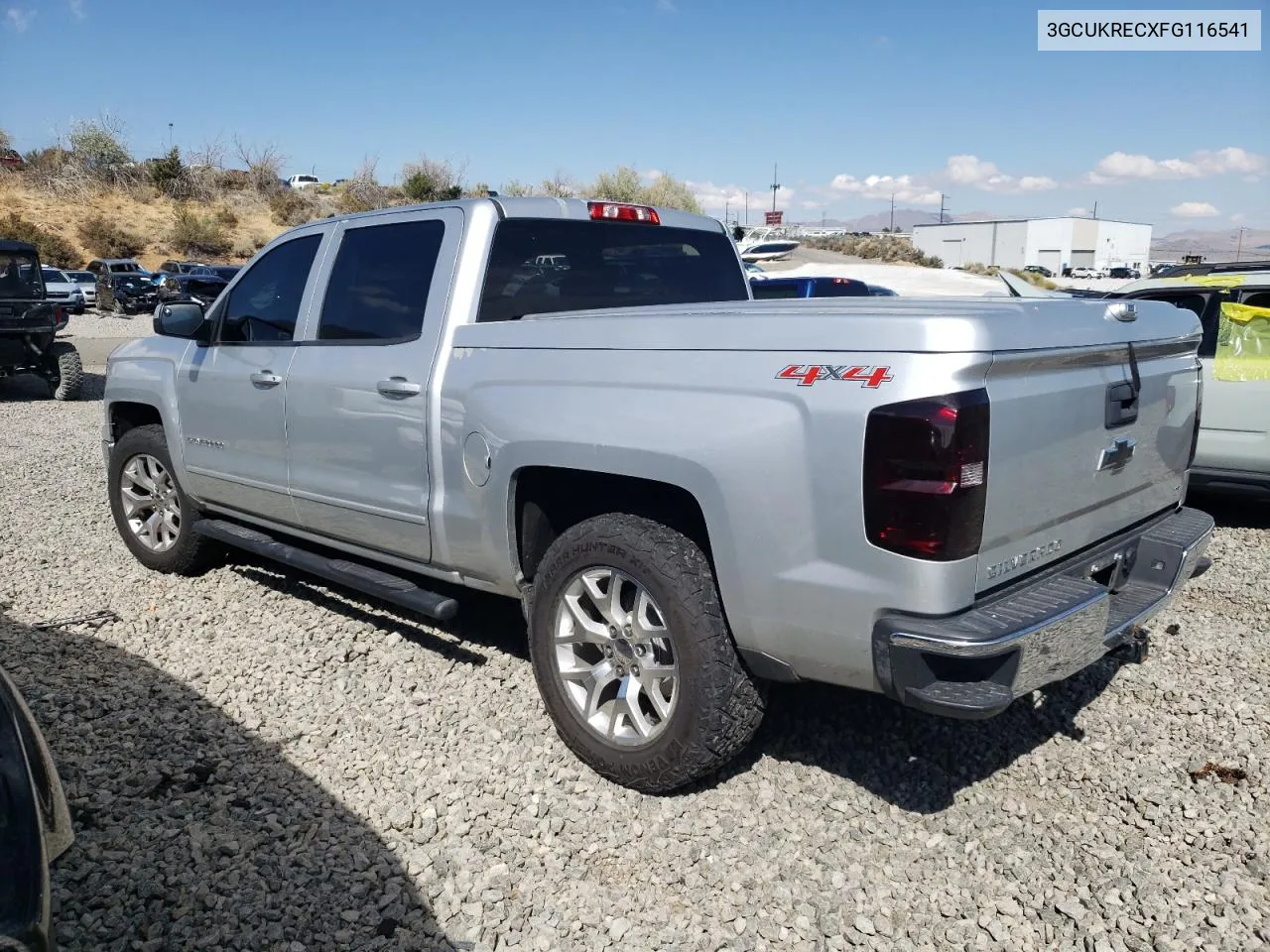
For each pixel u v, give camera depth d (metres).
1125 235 97.44
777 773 3.56
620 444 3.23
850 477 2.76
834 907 2.87
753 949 2.72
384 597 4.14
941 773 3.56
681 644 3.15
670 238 4.71
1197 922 2.79
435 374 3.91
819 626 2.89
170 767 3.57
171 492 5.67
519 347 3.64
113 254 41.00
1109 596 3.35
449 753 3.70
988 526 2.74
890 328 2.72
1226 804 3.36
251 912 2.82
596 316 3.52
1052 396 2.91
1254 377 6.54
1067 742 3.78
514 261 4.07
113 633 4.88
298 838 3.18
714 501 3.03
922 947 2.73
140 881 2.93
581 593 3.53
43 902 1.98
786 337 2.92
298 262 4.77
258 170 51.09
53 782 2.36
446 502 3.91
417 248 4.18
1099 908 2.87
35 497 7.82
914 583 2.69
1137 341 3.29
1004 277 4.55
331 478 4.42
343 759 3.67
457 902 2.89
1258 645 4.68
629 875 3.02
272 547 4.81
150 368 5.55
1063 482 3.03
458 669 4.41
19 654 4.57
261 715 4.00
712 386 3.06
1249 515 7.29
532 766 3.60
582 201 4.39
